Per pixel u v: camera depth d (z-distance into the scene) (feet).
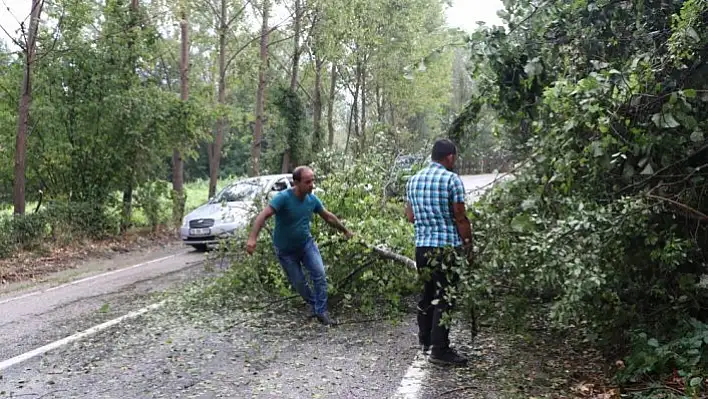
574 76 18.06
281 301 25.26
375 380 16.39
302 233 22.76
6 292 34.01
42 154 53.98
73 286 34.71
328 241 24.49
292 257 23.18
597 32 18.22
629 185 15.39
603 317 16.14
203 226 46.32
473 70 21.29
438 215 17.26
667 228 15.30
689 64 15.03
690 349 14.74
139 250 51.67
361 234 24.50
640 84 14.65
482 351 18.53
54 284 35.88
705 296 15.84
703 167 14.70
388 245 24.18
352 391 15.62
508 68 20.36
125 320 23.85
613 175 15.62
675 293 16.03
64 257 45.75
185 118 58.08
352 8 77.56
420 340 18.57
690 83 15.12
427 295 18.26
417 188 17.62
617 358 16.83
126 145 55.42
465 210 17.21
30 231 46.32
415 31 92.58
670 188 15.35
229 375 17.06
